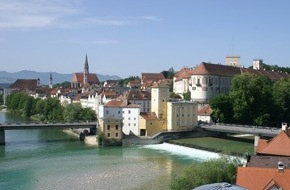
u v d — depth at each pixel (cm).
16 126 16850
